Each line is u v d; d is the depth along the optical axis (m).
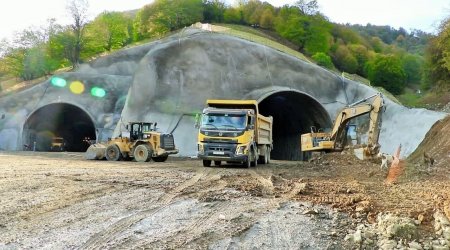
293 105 39.66
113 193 10.30
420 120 31.67
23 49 60.31
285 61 37.97
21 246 5.86
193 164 22.42
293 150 44.69
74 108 43.72
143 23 67.69
